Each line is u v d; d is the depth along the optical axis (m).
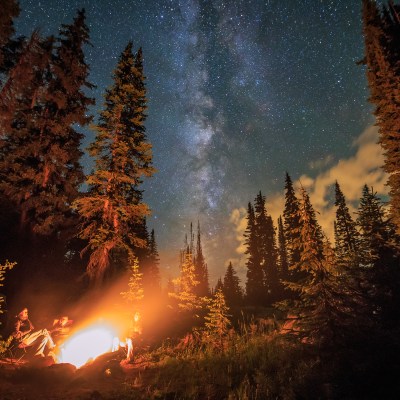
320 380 6.78
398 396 5.52
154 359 13.03
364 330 7.72
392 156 18.38
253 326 15.71
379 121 19.34
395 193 18.17
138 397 7.93
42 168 18.25
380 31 20.31
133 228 20.28
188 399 7.78
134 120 19.09
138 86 20.33
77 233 18.20
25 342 11.25
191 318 21.52
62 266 19.70
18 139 18.83
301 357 8.99
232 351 12.28
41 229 17.28
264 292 41.34
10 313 14.12
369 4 21.67
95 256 17.33
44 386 8.34
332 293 8.34
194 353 13.60
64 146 19.17
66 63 19.48
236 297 43.31
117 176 18.05
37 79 19.42
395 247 12.72
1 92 15.89
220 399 7.90
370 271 10.13
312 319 8.32
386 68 18.98
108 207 17.89
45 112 19.06
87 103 20.56
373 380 6.12
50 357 10.77
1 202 17.38
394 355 6.54
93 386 8.73
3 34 14.95
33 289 16.72
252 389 8.02
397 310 8.81
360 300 8.81
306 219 9.06
